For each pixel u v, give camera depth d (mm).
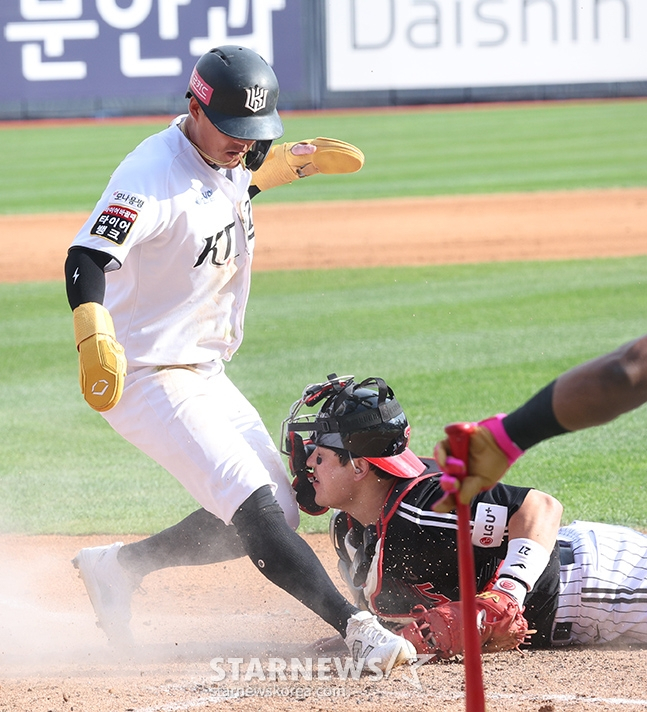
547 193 63281
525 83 110750
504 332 32375
